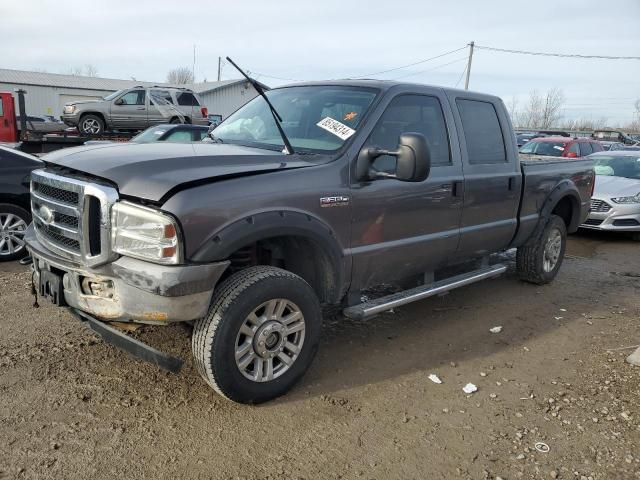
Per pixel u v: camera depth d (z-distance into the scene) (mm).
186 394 3605
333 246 3719
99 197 3062
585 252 8859
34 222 3934
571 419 3531
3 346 4172
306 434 3244
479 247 5188
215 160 3367
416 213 4324
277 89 4898
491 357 4438
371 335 4777
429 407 3615
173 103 20219
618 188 9891
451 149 4695
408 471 2955
